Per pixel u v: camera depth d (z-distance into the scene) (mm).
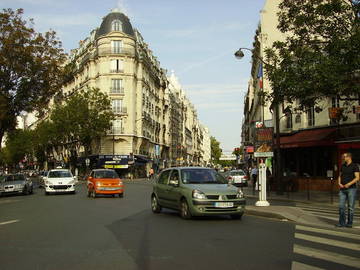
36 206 17688
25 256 7105
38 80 28375
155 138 77688
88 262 6598
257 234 9258
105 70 60812
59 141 57031
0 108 26609
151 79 75188
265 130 15852
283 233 9398
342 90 16688
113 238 8867
